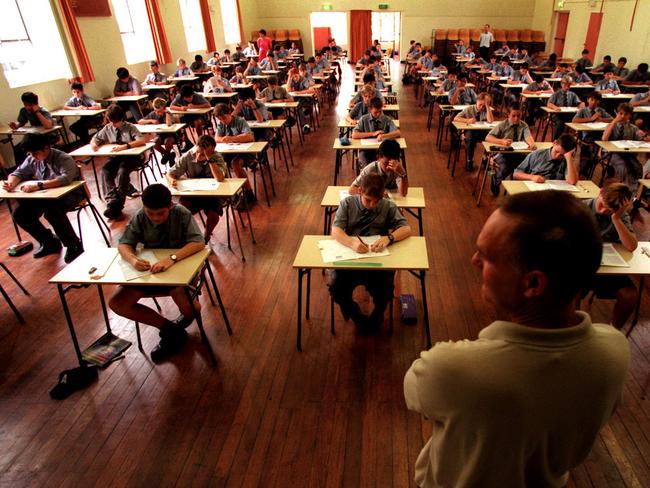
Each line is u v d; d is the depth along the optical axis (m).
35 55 6.61
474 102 6.64
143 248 2.44
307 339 2.59
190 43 11.93
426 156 6.05
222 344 2.57
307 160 6.03
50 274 3.37
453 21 15.36
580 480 1.74
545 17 14.39
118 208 4.31
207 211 3.53
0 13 5.99
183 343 2.59
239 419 2.07
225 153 4.17
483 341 0.58
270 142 5.48
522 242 0.53
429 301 2.91
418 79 12.09
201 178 3.60
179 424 2.06
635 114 6.38
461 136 5.36
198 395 2.22
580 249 0.52
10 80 6.07
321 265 2.16
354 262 2.16
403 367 2.36
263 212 4.38
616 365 0.58
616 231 2.32
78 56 7.05
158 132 5.07
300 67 8.98
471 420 0.56
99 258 2.32
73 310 2.93
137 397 2.22
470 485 0.61
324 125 8.01
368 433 1.98
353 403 2.14
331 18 18.19
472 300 2.91
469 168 5.41
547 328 0.57
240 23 14.52
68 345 2.61
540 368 0.54
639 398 2.10
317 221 4.16
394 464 1.84
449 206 4.41
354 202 2.47
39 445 1.97
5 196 3.17
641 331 2.54
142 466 1.86
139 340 2.54
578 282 0.53
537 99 7.42
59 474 1.84
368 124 4.55
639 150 3.98
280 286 3.12
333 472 1.81
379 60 11.67
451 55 15.05
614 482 1.74
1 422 2.10
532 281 0.54
